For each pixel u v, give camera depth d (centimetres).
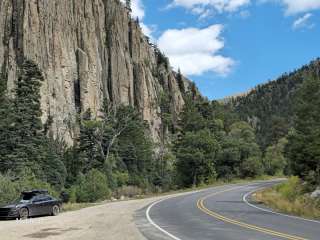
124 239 1580
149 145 10862
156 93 17925
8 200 3150
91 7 15325
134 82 16838
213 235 1623
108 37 16188
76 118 12206
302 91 4359
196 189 6353
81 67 13688
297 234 1609
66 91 12900
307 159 3991
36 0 12681
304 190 3931
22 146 6656
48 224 2119
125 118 10425
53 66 12644
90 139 9512
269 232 1672
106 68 15588
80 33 14400
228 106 17662
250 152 10544
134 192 6994
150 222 2122
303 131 4162
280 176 10988
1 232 1827
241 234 1633
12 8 12425
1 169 6381
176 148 10850
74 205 3584
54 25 13100
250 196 4381
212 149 8594
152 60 19775
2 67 11706
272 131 15612
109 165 8319
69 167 8550
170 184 9075
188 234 1667
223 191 5391
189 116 11138
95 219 2338
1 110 6688
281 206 2859
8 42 12056
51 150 7600
